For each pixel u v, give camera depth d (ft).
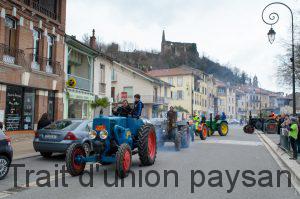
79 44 81.56
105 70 99.55
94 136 28.40
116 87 165.78
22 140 57.52
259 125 111.14
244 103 361.71
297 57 88.07
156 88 170.50
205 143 62.23
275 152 48.21
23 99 64.13
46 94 70.08
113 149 29.94
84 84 87.15
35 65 66.74
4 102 58.18
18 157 38.78
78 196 21.97
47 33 70.13
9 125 60.39
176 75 217.97
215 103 282.15
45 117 45.55
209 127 83.30
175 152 46.85
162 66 345.10
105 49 286.25
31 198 21.42
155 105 170.71
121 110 33.88
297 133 39.09
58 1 74.95
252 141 69.46
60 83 74.59
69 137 37.42
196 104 224.33
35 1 68.03
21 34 62.28
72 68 91.35
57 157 40.52
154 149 35.35
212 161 38.09
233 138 77.51
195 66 388.57
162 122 49.34
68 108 81.66
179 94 216.74
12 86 61.21
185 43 408.26
